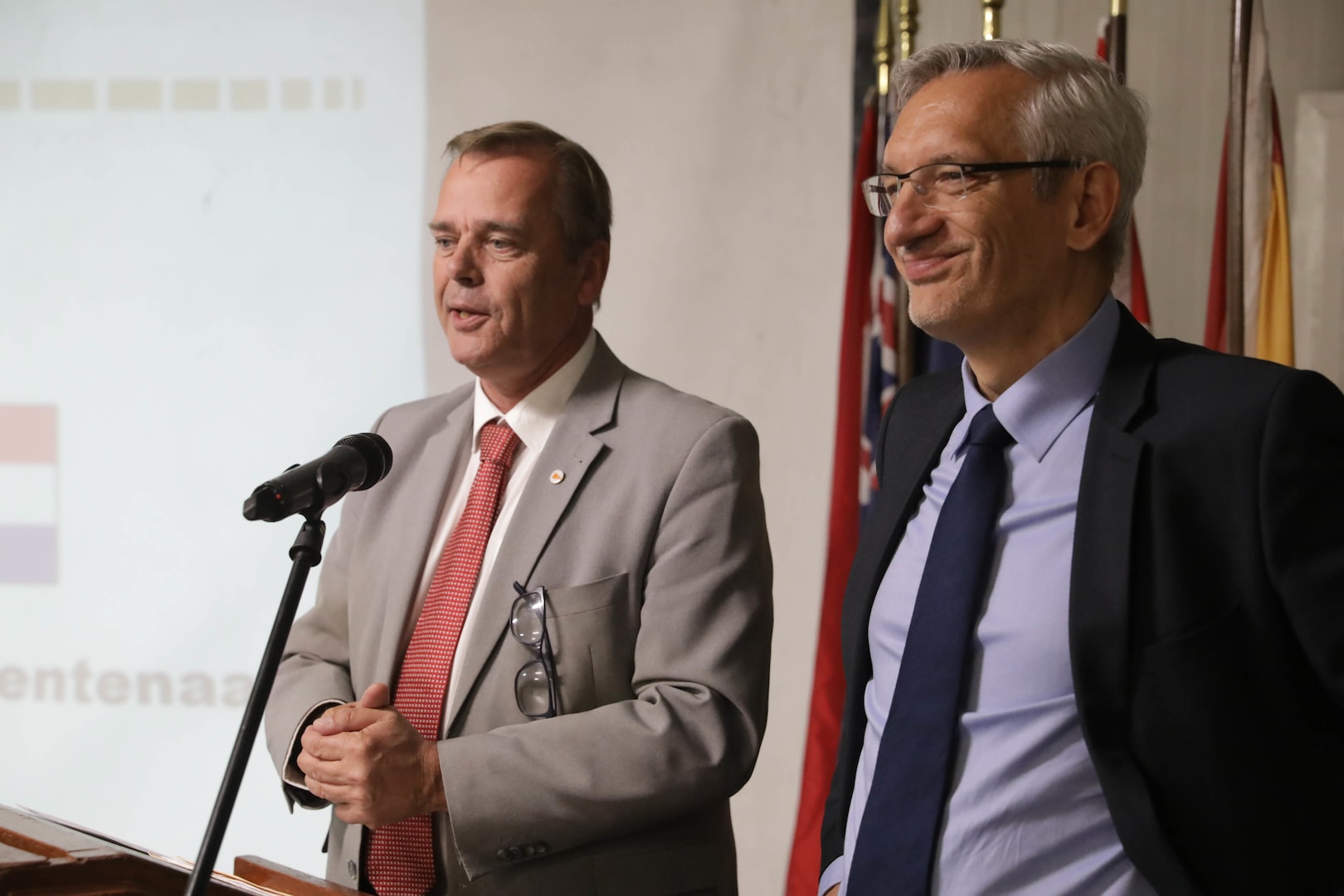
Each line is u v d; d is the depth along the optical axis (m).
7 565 2.86
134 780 2.84
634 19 2.78
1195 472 0.99
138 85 2.88
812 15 2.73
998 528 1.10
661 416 1.49
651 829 1.38
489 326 1.45
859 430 2.39
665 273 2.78
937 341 2.32
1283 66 2.53
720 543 1.41
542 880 1.33
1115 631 0.98
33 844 1.00
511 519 1.45
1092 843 1.00
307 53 2.85
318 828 2.83
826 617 2.37
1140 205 2.61
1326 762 0.96
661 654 1.37
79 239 2.88
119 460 2.87
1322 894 0.95
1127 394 1.06
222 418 2.86
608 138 2.79
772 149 2.75
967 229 1.08
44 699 2.86
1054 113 1.09
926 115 1.12
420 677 1.42
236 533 2.85
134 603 2.86
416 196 2.83
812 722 2.35
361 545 1.58
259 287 2.86
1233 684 0.95
